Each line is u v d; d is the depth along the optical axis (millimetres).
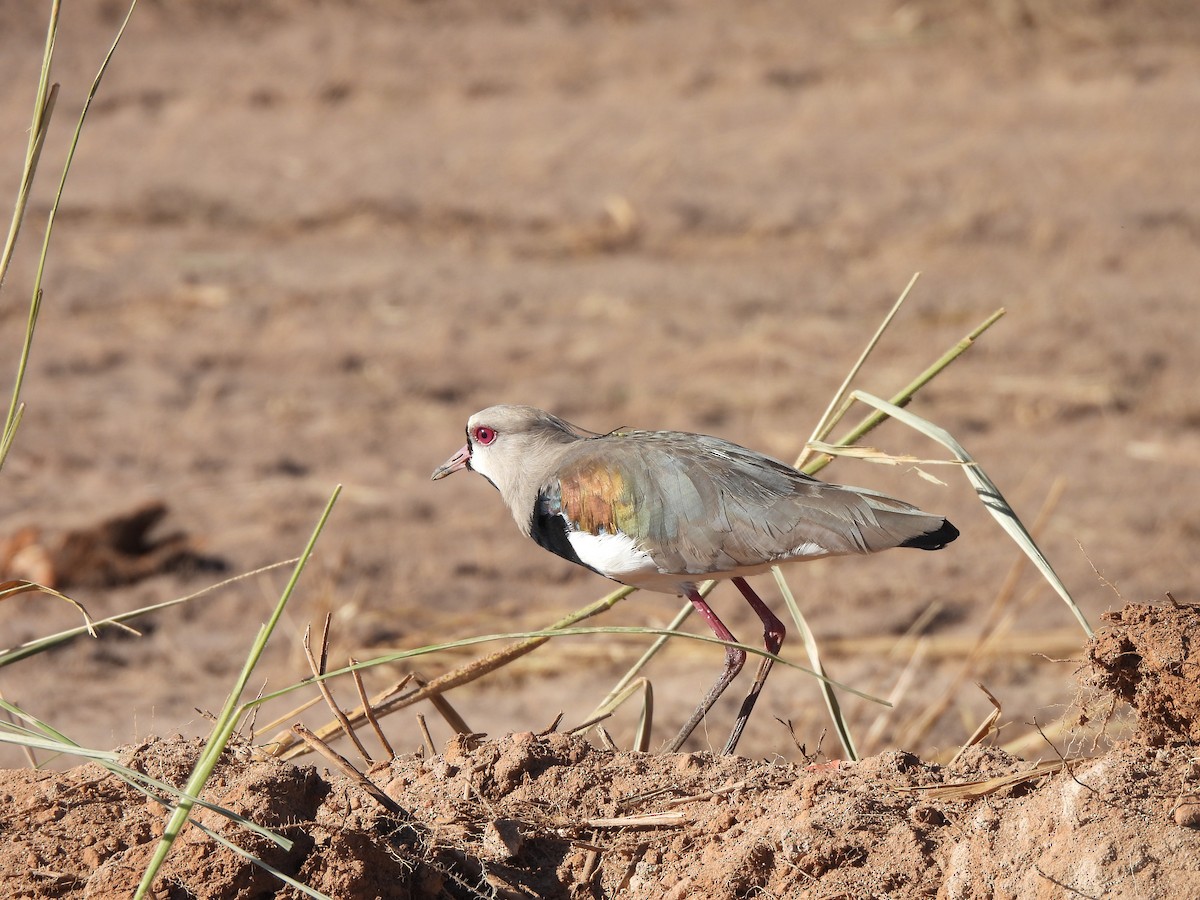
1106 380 19672
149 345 21250
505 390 19844
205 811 6438
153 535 15852
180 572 15195
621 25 32531
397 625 14023
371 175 26562
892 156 26891
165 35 31656
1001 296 22328
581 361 20688
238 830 6266
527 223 25094
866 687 12875
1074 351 20500
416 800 6992
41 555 14875
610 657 13711
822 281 23125
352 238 24812
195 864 6164
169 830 5445
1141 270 23047
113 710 12336
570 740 7293
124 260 23812
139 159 27266
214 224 25125
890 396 19266
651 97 29547
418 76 30453
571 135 28031
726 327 21672
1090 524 16109
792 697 12695
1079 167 26203
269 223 25141
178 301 22547
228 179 26469
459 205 25500
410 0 33188
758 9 33094
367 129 28484
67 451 18062
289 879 5715
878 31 31828
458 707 12672
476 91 29922
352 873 6172
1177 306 21859
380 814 6598
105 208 25453
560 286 23219
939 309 21969
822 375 20000
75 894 6230
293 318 22109
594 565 8555
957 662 13398
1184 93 28828
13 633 13844
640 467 8336
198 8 32469
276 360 20891
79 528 15062
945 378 19906
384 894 6223
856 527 7789
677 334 21469
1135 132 27359
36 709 12305
